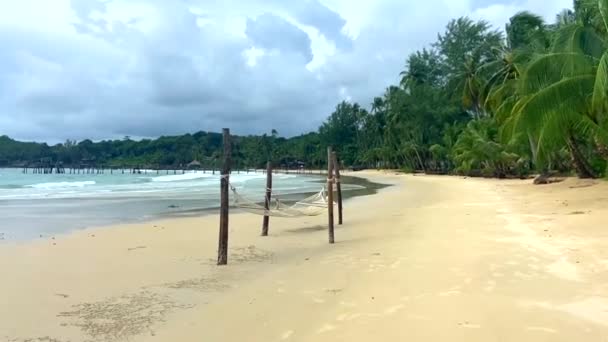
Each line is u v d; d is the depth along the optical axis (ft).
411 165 269.23
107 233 48.34
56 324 20.51
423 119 250.57
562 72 63.62
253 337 18.26
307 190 130.72
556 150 101.30
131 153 572.10
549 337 16.39
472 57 200.75
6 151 492.13
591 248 29.99
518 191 85.30
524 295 21.30
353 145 404.36
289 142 529.45
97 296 24.89
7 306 23.09
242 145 504.43
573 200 59.93
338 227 51.42
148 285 27.14
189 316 21.36
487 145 149.38
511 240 34.83
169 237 45.68
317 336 17.79
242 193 110.93
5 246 40.45
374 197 94.32
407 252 32.58
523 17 133.39
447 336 16.84
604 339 16.11
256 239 44.27
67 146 527.40
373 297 22.29
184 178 246.68
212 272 30.50
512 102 98.22
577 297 20.63
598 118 65.82
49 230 51.03
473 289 22.57
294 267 31.22
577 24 68.44
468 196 81.82
